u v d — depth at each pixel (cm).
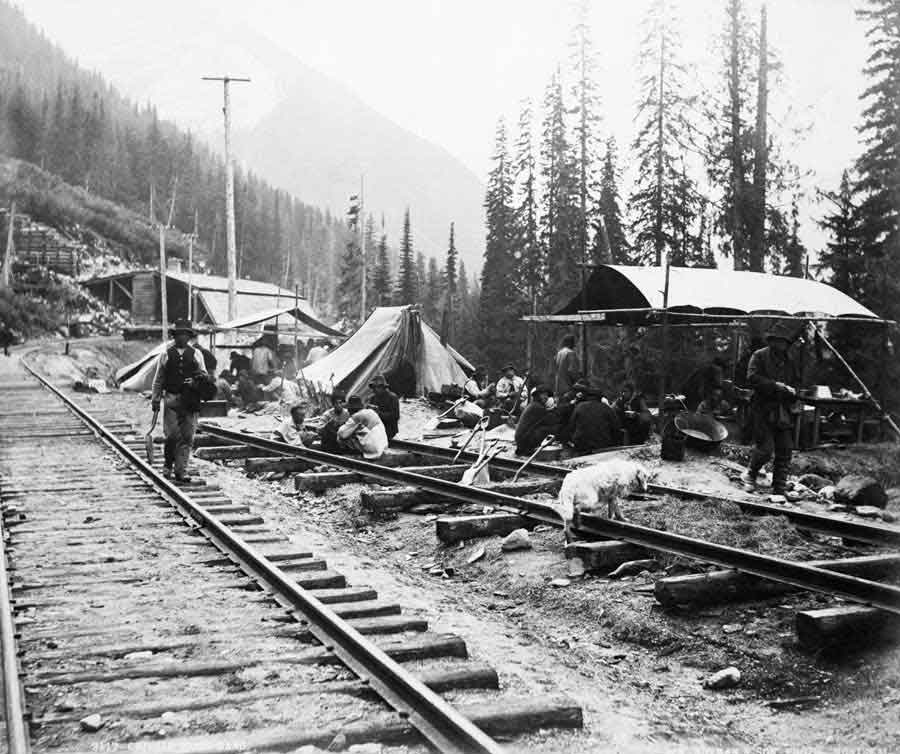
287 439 1702
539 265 4700
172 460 1209
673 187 3347
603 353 2819
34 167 13038
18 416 2253
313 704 454
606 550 773
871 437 1756
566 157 4509
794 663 569
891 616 580
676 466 1325
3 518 944
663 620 655
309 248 18275
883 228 2344
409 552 939
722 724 498
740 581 679
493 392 2241
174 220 15438
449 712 414
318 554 889
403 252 7350
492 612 719
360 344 2552
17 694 435
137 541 837
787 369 1192
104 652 527
